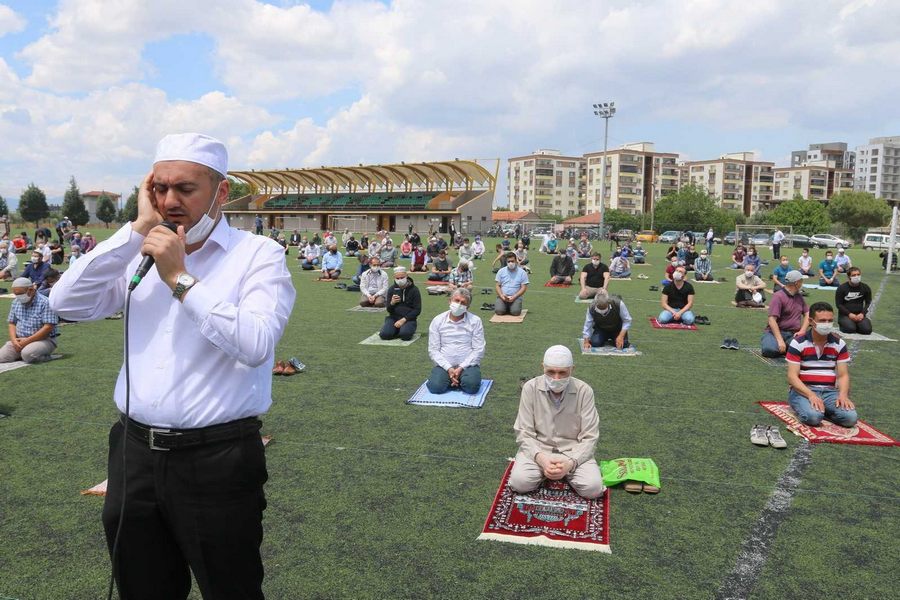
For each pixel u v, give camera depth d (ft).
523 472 14.03
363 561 11.39
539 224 266.16
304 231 211.00
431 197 212.23
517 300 41.75
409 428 18.71
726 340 30.99
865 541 12.29
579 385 14.62
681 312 37.96
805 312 29.07
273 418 19.56
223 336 5.48
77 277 5.96
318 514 13.20
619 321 30.35
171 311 6.13
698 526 12.86
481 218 203.72
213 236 6.23
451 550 11.81
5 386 22.98
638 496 14.26
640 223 282.77
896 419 19.99
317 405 20.95
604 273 50.26
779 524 12.95
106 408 20.42
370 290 45.75
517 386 23.73
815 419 18.52
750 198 393.09
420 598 10.28
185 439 5.95
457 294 22.54
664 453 16.92
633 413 20.39
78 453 16.53
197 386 5.97
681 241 83.05
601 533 12.44
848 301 35.58
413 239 97.35
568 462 13.91
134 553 6.27
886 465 16.06
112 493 6.28
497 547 11.92
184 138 6.00
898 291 59.00
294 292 6.53
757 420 19.74
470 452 16.81
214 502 6.05
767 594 10.52
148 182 6.18
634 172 362.74
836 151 485.15
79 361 27.07
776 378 24.98
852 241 195.83
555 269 61.98
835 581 10.91
